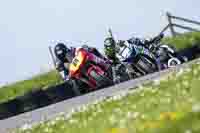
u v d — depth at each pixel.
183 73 74.00
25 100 120.75
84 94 119.38
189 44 156.12
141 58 124.88
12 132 73.31
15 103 120.00
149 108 47.22
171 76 76.44
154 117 39.66
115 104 63.62
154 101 51.66
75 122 58.69
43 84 161.50
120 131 38.22
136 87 81.50
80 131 49.16
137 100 59.72
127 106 55.91
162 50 126.44
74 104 98.00
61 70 124.12
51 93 122.81
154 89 65.69
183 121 33.19
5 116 118.62
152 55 125.50
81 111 68.62
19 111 120.12
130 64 124.12
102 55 123.81
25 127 71.44
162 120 36.34
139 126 36.97
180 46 155.12
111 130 40.41
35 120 87.31
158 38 127.56
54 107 105.44
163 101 48.69
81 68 121.38
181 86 58.56
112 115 51.69
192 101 40.34
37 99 121.62
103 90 111.75
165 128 33.22
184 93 49.75
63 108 96.19
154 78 94.69
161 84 70.06
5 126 92.06
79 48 122.56
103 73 123.12
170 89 59.06
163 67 126.06
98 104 70.75
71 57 122.62
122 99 67.19
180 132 30.64
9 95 158.88
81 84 123.25
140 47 125.25
